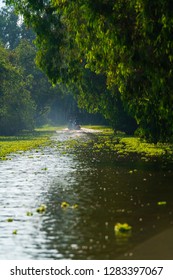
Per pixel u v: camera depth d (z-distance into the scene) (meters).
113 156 47.03
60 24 42.09
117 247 16.62
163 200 24.00
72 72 44.62
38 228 19.22
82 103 74.69
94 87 64.88
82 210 22.25
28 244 17.22
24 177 33.28
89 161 42.91
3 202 24.39
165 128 39.88
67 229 19.00
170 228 18.70
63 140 80.56
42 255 16.12
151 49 30.11
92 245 16.91
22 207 23.14
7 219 20.67
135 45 30.02
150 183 29.17
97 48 34.78
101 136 90.94
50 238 17.84
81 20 35.94
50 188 28.38
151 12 27.14
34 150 58.22
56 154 51.59
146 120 42.75
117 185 28.80
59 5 35.97
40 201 24.55
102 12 30.17
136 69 33.78
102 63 35.12
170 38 26.81
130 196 25.22
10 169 38.09
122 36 29.91
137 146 59.00
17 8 42.09
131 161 41.72
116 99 64.00
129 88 35.28
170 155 46.00
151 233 18.11
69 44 42.34
